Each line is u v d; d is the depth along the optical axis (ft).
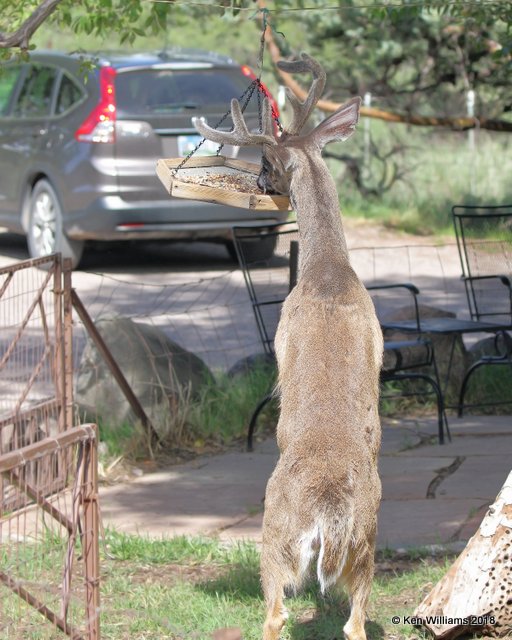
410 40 72.79
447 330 36.50
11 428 31.22
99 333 35.24
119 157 57.41
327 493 19.47
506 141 87.97
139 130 57.52
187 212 58.08
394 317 41.93
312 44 75.51
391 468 33.60
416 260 66.49
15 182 63.67
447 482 32.14
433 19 67.82
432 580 25.14
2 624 22.18
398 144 82.79
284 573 19.90
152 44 104.37
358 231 74.28
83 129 58.03
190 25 95.45
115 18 34.60
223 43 102.83
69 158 58.70
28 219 63.16
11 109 63.98
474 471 33.04
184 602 24.44
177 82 58.95
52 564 24.21
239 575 25.71
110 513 30.76
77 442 19.17
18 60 33.30
